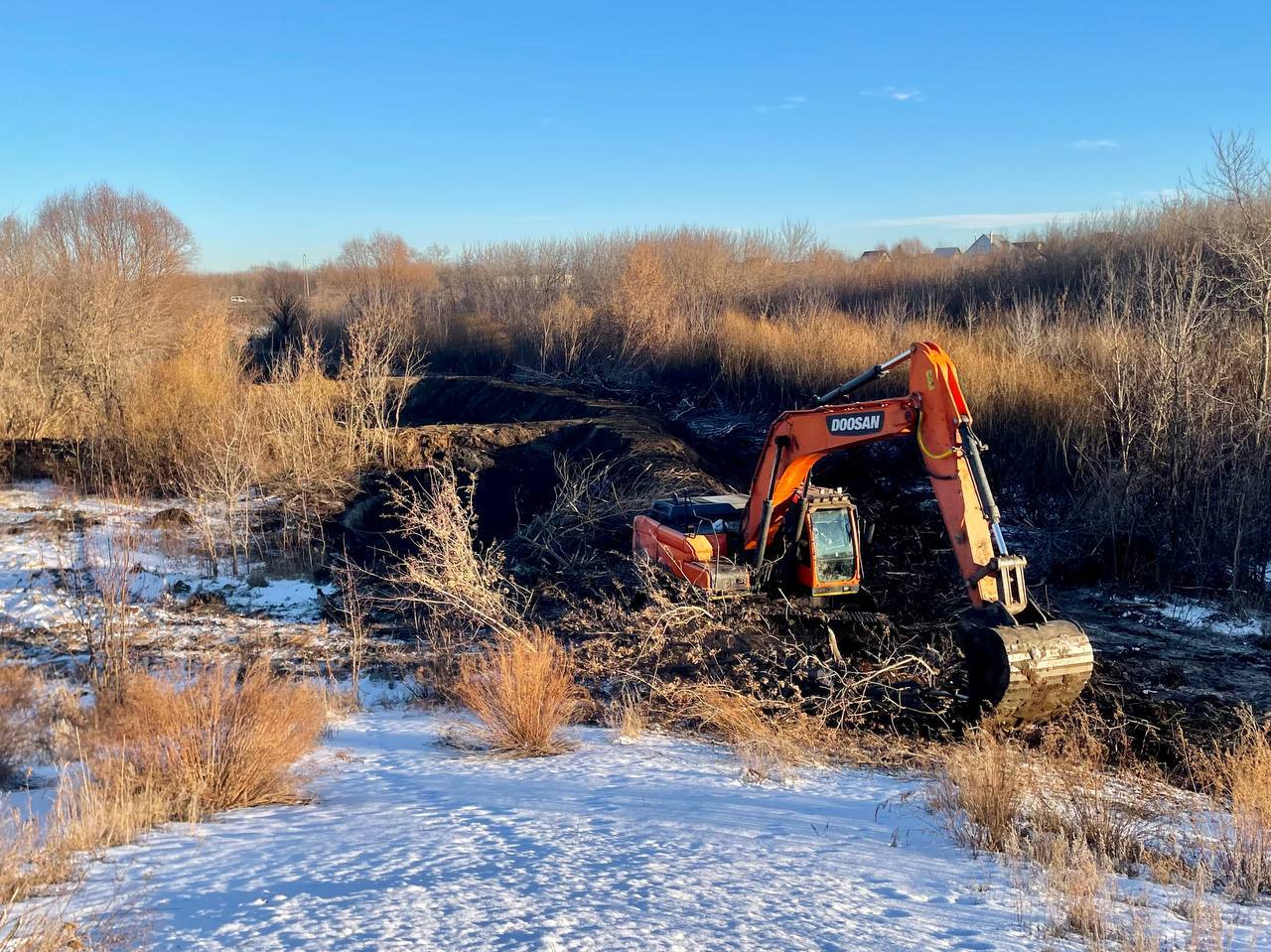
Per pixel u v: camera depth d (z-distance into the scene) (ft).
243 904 17.21
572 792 28.07
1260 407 60.23
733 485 86.99
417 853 20.61
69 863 20.86
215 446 77.97
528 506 82.17
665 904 16.84
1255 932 17.42
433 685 44.91
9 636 52.39
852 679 40.42
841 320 116.98
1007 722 35.47
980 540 36.78
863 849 22.22
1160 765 35.19
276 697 32.40
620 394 127.44
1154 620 55.47
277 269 318.24
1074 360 80.59
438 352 175.22
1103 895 18.98
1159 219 121.19
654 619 45.14
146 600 59.67
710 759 33.42
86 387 99.66
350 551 70.44
